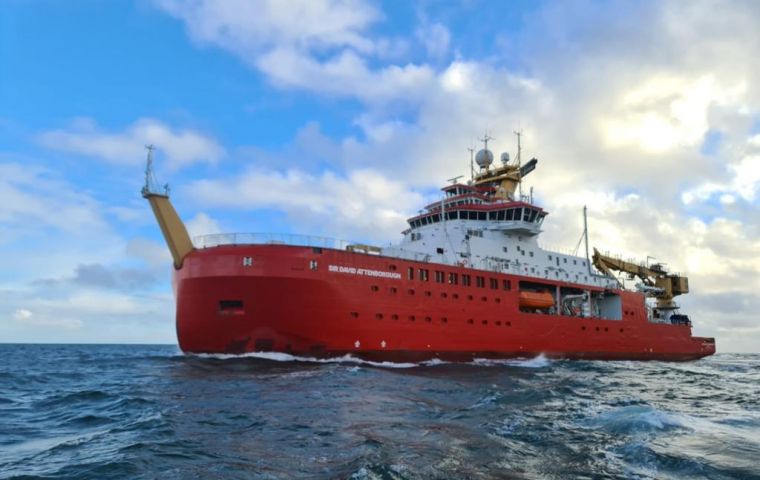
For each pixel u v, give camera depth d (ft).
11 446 46.09
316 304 108.17
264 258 106.22
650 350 186.80
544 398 75.46
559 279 164.14
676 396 84.38
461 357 130.00
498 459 41.29
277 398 66.64
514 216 157.48
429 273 126.52
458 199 163.32
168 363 114.83
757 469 38.81
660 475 37.55
